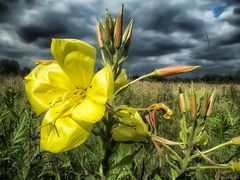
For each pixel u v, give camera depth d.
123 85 0.11
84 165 0.15
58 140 0.10
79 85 0.11
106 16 0.11
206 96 0.13
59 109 0.11
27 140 0.18
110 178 0.14
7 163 0.16
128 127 0.11
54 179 0.17
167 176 0.16
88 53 0.11
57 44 0.11
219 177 0.14
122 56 0.11
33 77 0.12
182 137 0.13
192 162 0.16
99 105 0.10
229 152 0.17
